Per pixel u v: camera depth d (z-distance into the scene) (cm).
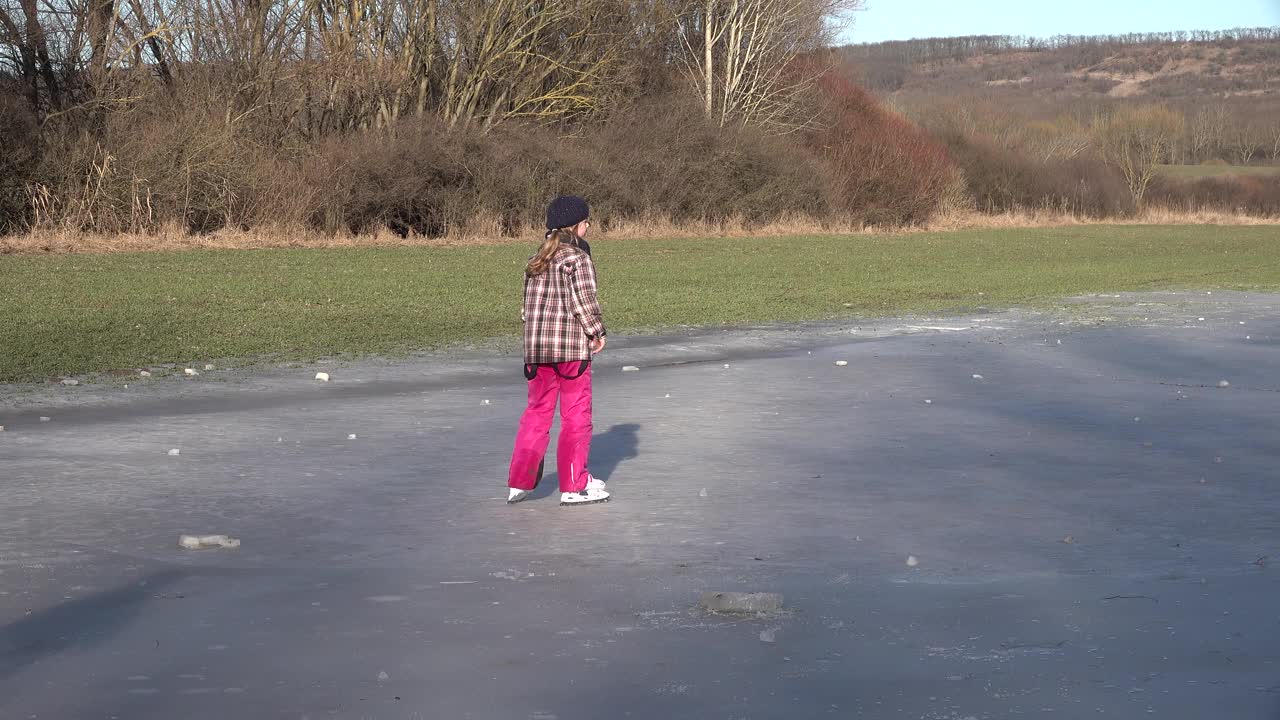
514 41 4581
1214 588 597
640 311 2047
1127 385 1300
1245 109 10712
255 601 573
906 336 1775
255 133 3941
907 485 827
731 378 1356
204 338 1600
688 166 4794
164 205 3478
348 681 471
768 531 706
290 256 3088
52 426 1040
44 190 3334
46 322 1706
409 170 3944
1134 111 9519
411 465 895
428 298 2162
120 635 525
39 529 705
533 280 773
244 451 941
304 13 4128
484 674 479
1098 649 509
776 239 4481
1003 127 7931
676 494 802
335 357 1482
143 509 755
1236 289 2669
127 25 3753
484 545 675
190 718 436
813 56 5884
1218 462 902
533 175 4291
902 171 5794
